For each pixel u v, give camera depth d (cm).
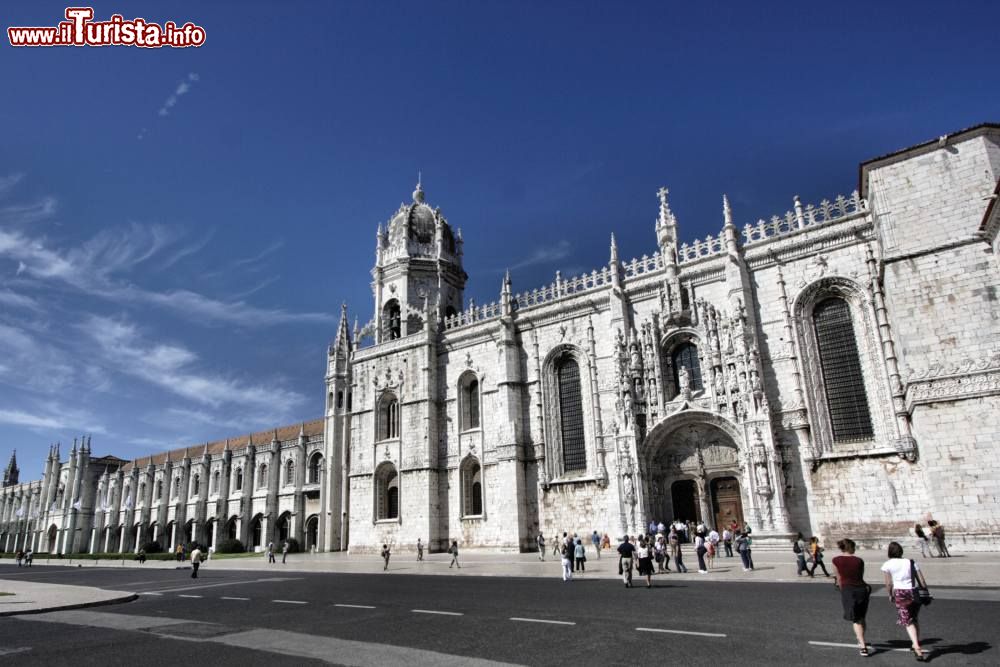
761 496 3741
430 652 1395
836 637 1421
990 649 1240
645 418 4378
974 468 2914
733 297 4116
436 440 5641
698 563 3198
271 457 9012
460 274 6738
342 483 7056
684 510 4244
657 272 4591
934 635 1378
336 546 6862
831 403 3828
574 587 2597
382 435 6059
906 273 3259
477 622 1784
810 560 3036
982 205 3112
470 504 5406
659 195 4734
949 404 3023
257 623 1898
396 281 6456
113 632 1809
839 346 3875
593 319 4875
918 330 3178
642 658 1291
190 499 10244
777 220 4169
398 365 6006
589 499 4631
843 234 3862
